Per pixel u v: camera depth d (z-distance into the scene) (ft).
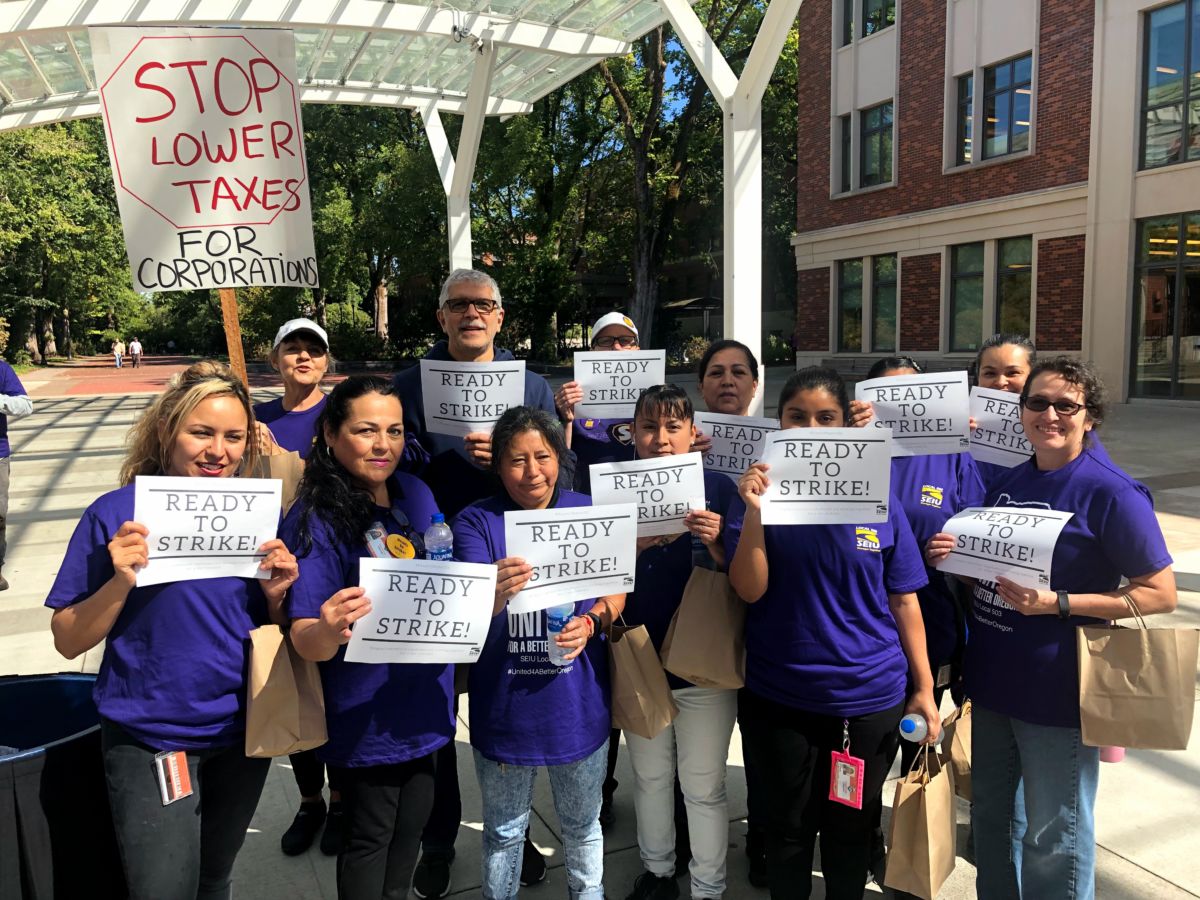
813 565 8.06
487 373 10.88
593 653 8.43
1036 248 59.00
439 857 9.82
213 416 7.19
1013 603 7.63
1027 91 58.95
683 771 9.27
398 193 99.50
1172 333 52.34
